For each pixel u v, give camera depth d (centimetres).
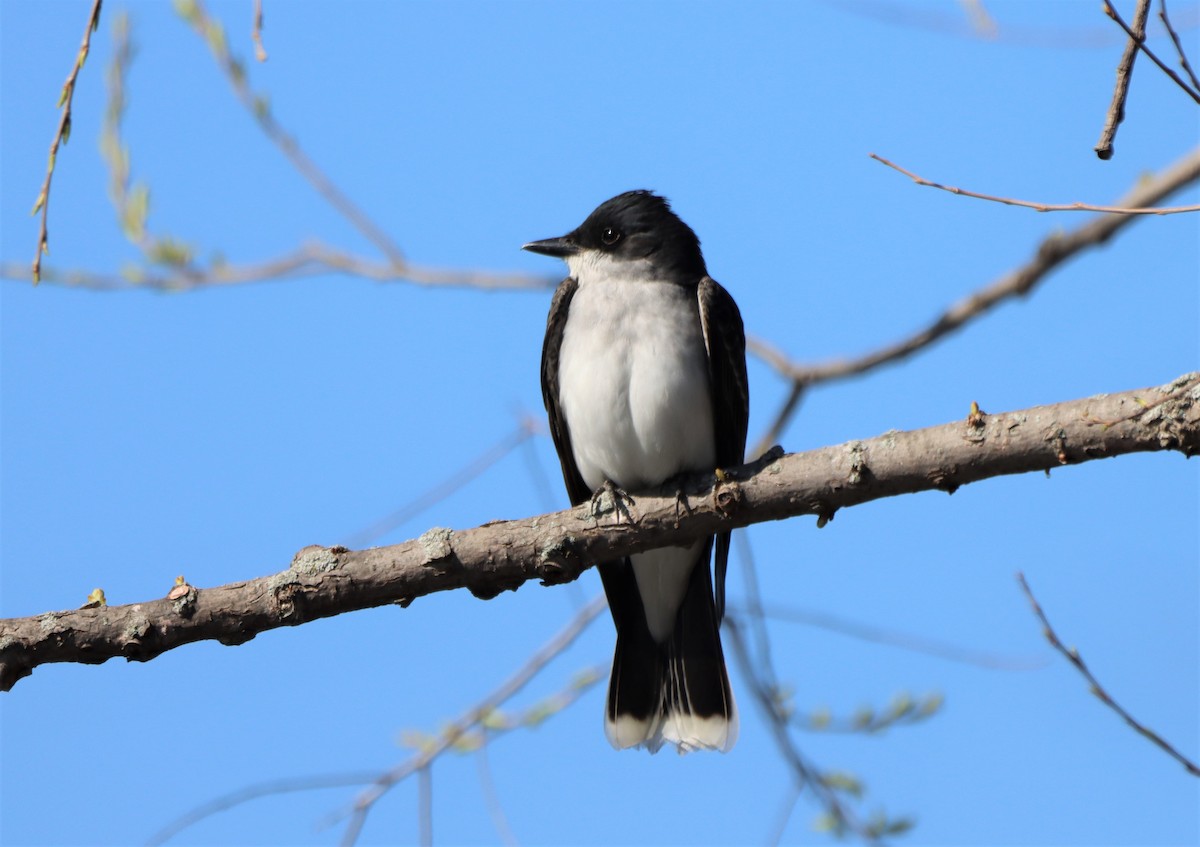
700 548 1059
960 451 731
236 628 810
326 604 814
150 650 805
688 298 1038
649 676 1065
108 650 802
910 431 755
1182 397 675
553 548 823
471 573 822
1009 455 719
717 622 1023
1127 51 645
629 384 1006
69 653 800
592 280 1089
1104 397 702
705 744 1038
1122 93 646
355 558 816
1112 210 674
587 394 1012
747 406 1047
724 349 1027
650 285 1048
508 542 823
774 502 788
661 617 1070
